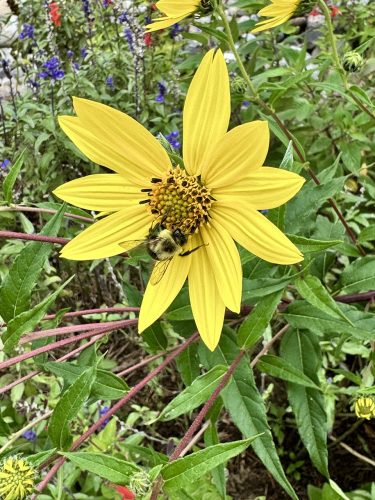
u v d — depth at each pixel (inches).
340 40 14.0
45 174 12.4
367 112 8.0
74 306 12.2
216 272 5.5
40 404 10.2
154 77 13.9
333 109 12.1
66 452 5.0
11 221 11.4
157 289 5.7
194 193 5.6
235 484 10.5
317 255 7.9
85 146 5.5
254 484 10.4
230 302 5.4
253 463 10.7
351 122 10.6
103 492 8.8
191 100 5.4
